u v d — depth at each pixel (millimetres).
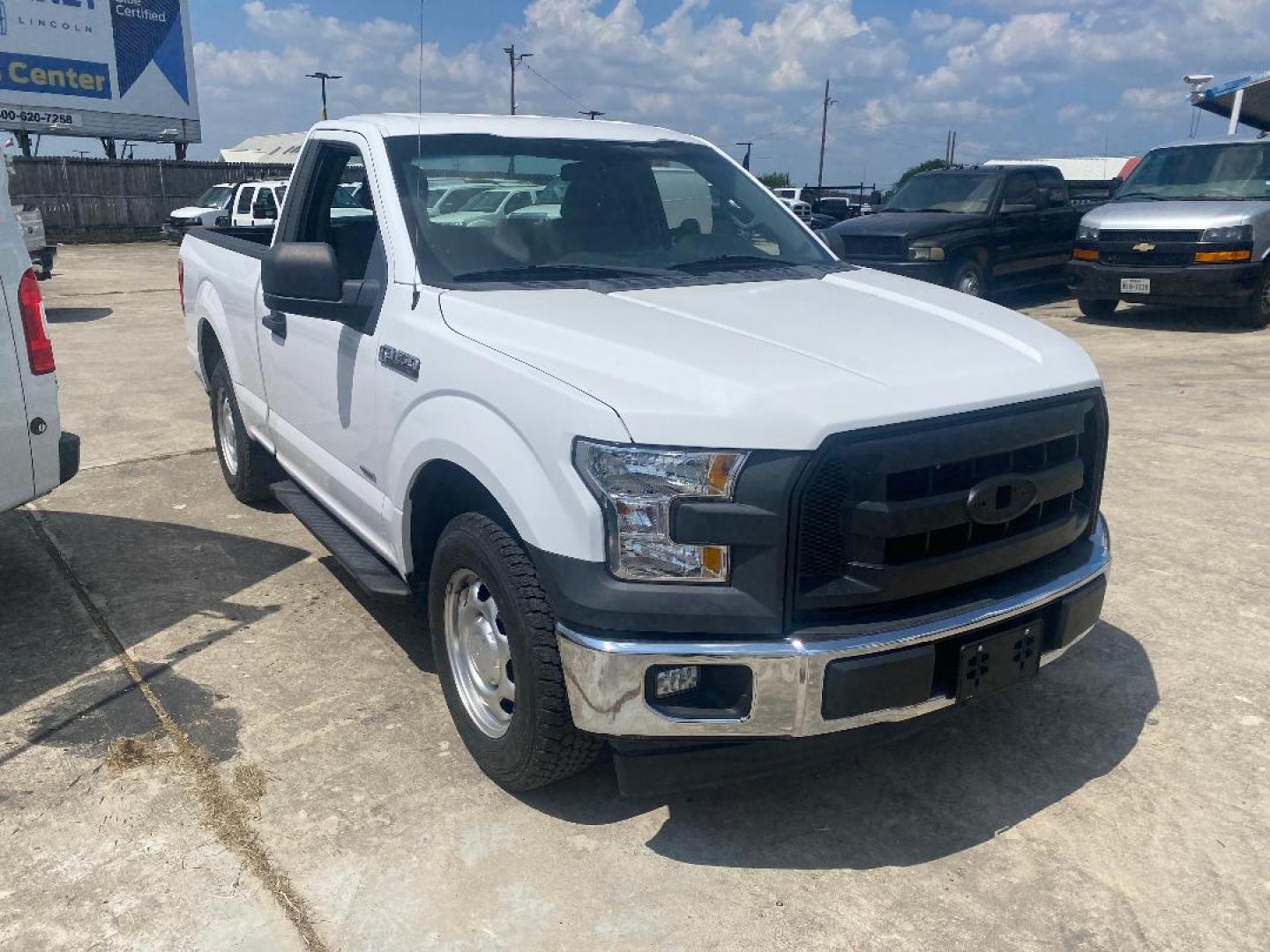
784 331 3141
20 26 28375
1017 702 3832
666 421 2637
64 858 2980
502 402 2977
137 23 30531
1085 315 12906
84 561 5172
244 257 5242
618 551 2670
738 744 2766
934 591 2838
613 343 2936
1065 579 3080
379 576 3816
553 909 2793
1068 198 14594
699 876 2924
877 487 2666
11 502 4227
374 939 2686
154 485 6410
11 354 4152
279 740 3574
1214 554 5152
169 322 13141
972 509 2793
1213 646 4223
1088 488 3305
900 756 3506
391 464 3574
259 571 5066
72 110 29750
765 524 2602
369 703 3830
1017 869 2951
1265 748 3518
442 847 3033
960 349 3115
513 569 2961
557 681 2900
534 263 3797
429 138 4012
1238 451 6809
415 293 3555
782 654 2627
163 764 3430
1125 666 4070
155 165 31203
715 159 4672
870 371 2844
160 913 2766
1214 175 12164
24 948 2643
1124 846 3043
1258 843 3049
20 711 3760
